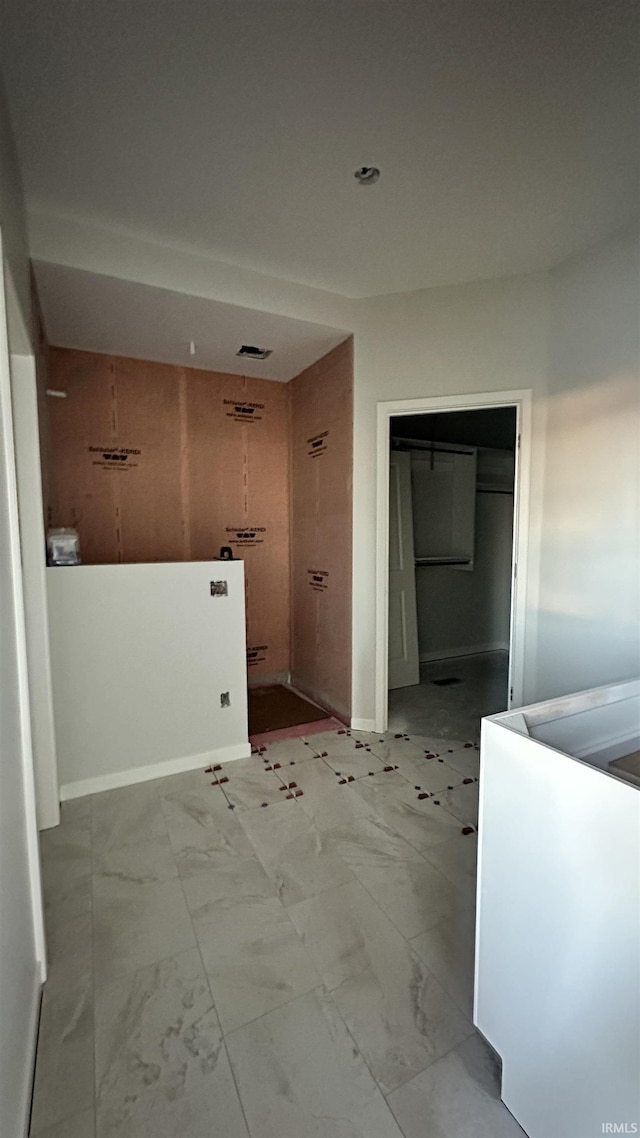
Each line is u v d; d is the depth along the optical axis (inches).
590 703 50.9
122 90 64.1
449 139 73.2
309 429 151.9
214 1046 50.1
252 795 98.2
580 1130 36.9
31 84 62.7
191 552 155.9
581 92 65.3
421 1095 45.9
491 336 114.0
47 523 111.1
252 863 77.9
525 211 90.0
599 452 98.7
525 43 58.3
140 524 148.2
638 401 91.3
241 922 66.1
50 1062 48.7
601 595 99.3
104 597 99.3
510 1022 44.2
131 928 65.1
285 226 94.4
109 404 141.8
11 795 46.3
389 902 69.7
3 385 48.6
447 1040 50.9
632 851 32.5
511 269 109.4
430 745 122.1
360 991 56.3
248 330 123.3
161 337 128.2
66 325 120.3
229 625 111.9
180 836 84.8
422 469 191.3
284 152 75.5
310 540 154.1
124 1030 51.9
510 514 218.5
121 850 81.0
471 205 88.4
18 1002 44.5
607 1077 34.7
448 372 117.7
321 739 125.6
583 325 101.0
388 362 122.6
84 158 76.2
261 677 170.6
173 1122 43.8
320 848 81.5
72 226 92.2
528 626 115.4
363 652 130.7
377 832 85.9
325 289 119.1
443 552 199.6
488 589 216.8
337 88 64.3
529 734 46.9
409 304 120.1
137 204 87.9
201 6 53.5
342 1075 47.5
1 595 45.1
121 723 102.0
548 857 39.4
